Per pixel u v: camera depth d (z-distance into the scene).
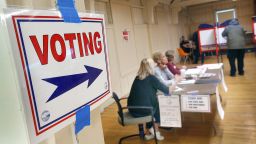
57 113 0.57
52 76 0.56
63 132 0.70
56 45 0.58
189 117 3.88
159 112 2.93
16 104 0.49
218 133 3.17
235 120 3.52
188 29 14.00
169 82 3.34
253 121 3.41
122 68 6.21
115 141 3.33
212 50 7.35
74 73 0.64
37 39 0.53
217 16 13.25
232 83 5.68
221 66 4.39
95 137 0.91
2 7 0.47
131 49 6.85
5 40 0.47
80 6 0.83
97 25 0.77
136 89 2.93
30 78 0.51
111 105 5.32
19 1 0.59
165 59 3.77
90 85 0.71
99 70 0.76
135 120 2.83
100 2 5.43
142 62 2.98
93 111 0.90
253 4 12.25
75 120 0.63
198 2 11.34
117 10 6.14
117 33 6.05
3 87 0.49
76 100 0.64
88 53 0.71
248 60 8.81
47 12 0.56
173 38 11.38
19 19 0.49
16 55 0.48
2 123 0.50
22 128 0.50
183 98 2.78
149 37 8.24
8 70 0.48
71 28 0.64
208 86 3.01
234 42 6.13
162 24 9.83
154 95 2.91
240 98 4.49
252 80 5.73
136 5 7.36
